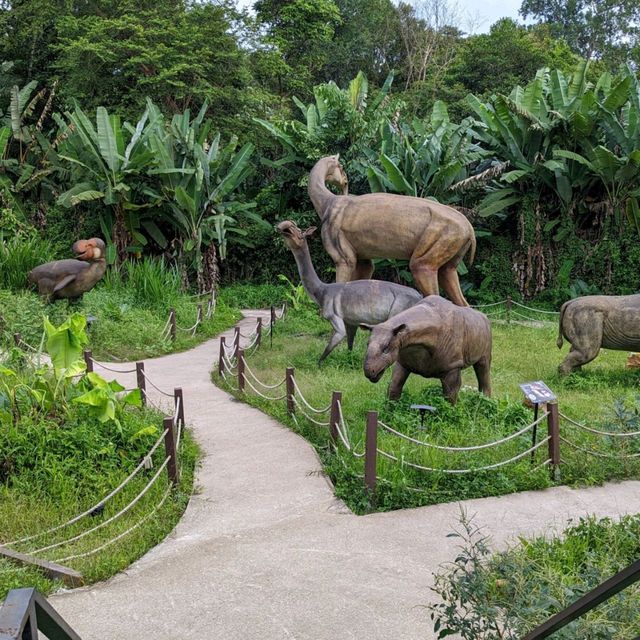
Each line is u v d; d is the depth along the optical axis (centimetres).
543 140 1964
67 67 2239
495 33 3069
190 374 1104
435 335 706
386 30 3328
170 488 575
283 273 2348
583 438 679
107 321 1355
